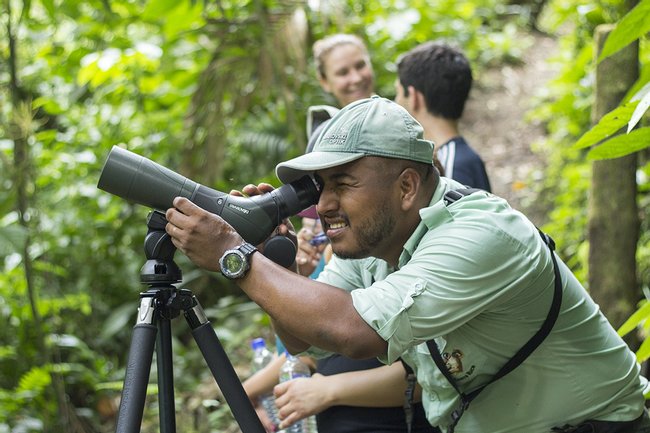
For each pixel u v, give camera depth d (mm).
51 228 6375
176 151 6684
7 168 5004
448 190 2322
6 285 5672
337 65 4355
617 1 4770
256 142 6520
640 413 2391
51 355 5727
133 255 6598
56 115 8016
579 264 5324
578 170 6020
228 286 6621
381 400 2836
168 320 2193
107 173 2172
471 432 2359
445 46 3615
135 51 6223
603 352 2318
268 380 3418
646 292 3949
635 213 3604
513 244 2129
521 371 2277
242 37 5777
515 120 8461
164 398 2178
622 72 3488
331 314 2076
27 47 7109
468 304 2090
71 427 5121
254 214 2201
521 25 11508
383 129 2156
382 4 8742
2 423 4883
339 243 2230
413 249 2227
